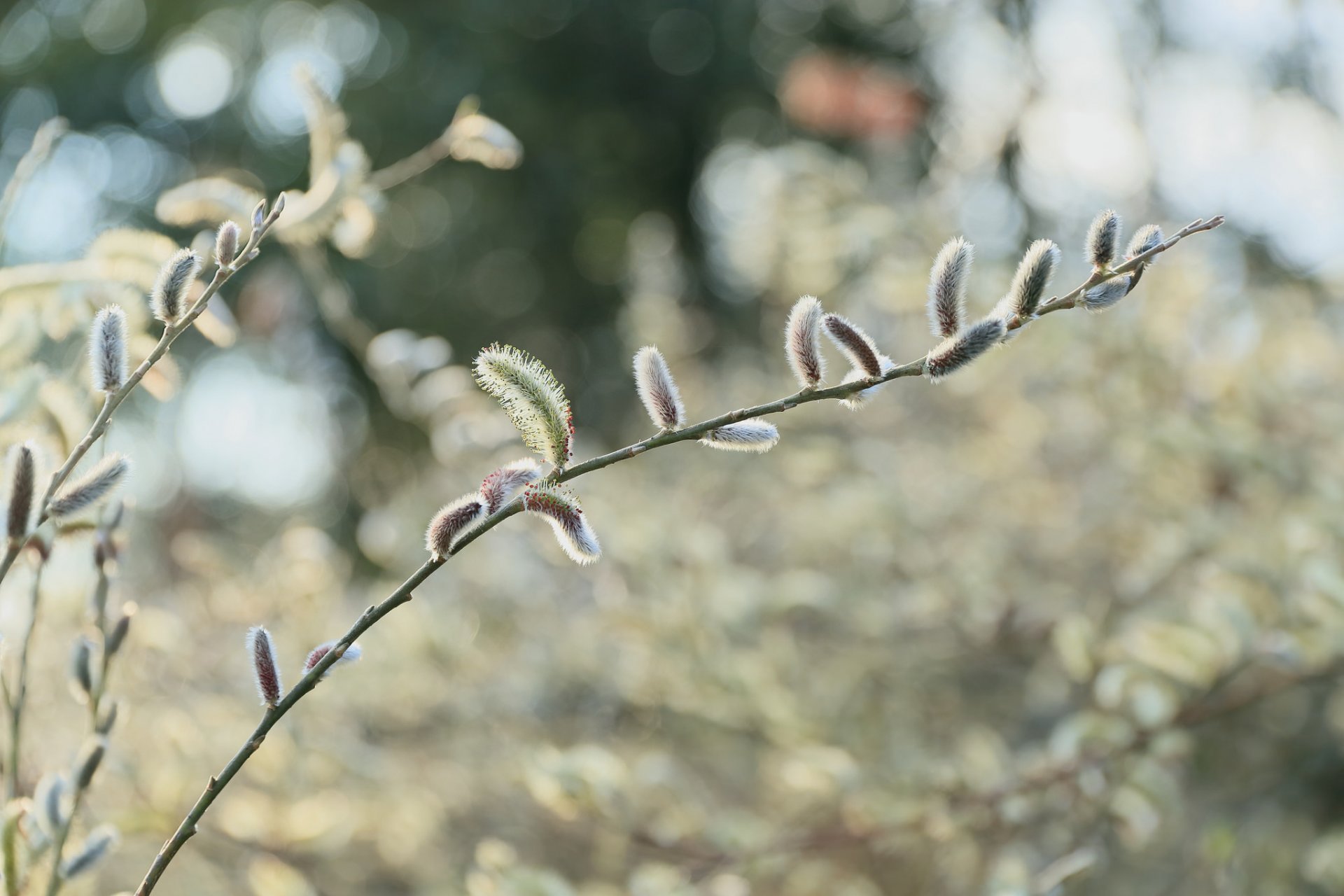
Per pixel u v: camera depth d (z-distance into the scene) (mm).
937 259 1433
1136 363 4023
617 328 10844
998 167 7379
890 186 5258
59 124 2260
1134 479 4168
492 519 1404
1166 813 2992
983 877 3527
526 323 11859
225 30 11805
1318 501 3373
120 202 11055
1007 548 4293
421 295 10914
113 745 2887
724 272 10484
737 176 11961
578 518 1368
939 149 7738
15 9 11359
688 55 12336
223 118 11359
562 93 11648
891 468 4832
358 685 3957
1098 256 1419
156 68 11547
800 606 4109
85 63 11258
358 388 9523
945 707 4453
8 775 1765
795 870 3447
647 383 1439
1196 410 4137
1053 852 3564
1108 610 4121
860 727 3969
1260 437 3783
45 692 3328
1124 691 3090
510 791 3818
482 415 3795
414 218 11008
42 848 1730
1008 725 4477
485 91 10984
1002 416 4676
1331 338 4336
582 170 11617
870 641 4180
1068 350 4043
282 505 7000
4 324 2098
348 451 8750
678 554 3873
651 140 12367
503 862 2693
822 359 1438
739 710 3645
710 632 3658
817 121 7004
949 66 10031
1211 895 3607
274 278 4641
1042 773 3002
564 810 2846
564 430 1407
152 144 11414
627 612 3740
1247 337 4020
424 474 5691
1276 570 3229
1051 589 4098
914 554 4230
